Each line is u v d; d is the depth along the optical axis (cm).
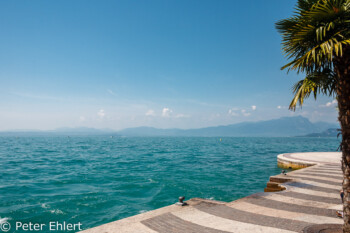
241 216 614
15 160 3183
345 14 409
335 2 406
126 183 1683
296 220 580
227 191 1460
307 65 487
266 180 1809
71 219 991
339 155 2753
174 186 1588
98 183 1684
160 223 562
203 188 1533
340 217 602
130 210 1106
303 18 468
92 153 4528
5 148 5934
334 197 820
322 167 1641
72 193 1392
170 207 697
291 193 877
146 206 1167
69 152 4781
